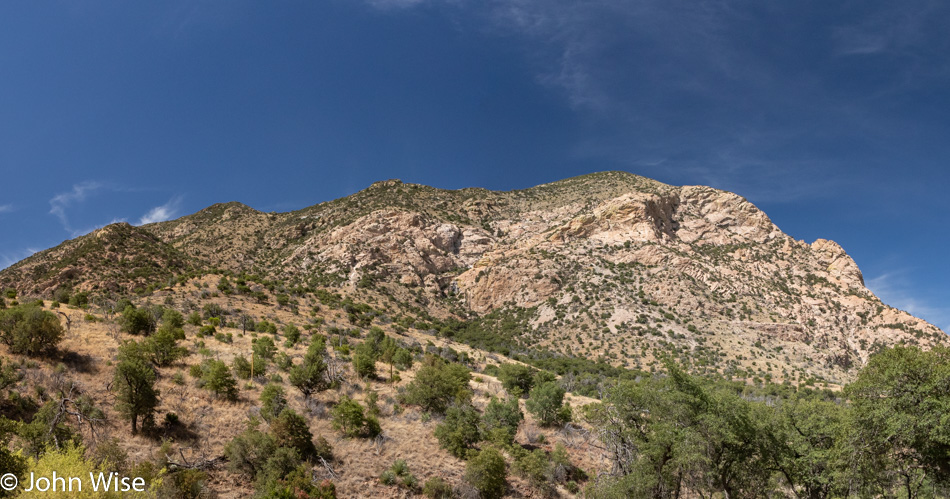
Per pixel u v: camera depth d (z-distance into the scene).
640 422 23.09
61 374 23.14
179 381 26.23
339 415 25.27
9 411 19.14
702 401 21.03
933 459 17.58
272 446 20.38
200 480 17.67
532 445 28.95
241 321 49.97
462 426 26.73
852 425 18.98
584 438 30.66
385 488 20.91
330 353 40.28
